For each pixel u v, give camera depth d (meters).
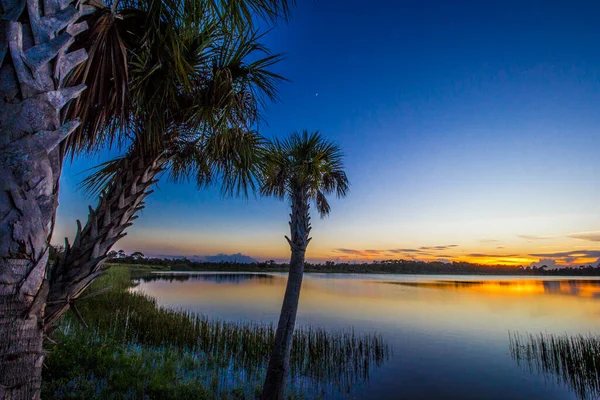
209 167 4.62
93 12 2.35
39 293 1.80
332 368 10.98
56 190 1.99
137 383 7.30
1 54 1.72
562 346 13.28
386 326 19.55
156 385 7.29
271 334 12.24
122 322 13.14
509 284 80.88
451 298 38.19
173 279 63.53
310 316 22.84
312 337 13.41
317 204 8.54
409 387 10.05
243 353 11.10
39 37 1.83
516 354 14.07
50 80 1.89
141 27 3.18
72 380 7.07
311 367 10.86
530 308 30.42
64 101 1.96
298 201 7.62
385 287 58.00
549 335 18.03
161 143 3.51
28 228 1.75
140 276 62.25
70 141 2.71
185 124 4.00
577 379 11.09
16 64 1.75
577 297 43.50
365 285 63.84
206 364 9.70
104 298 17.14
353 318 22.20
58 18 1.90
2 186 1.67
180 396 7.18
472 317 23.97
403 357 13.22
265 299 31.84
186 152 4.45
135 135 3.47
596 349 12.20
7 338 1.67
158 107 3.52
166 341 11.84
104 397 6.52
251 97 4.33
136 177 3.24
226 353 11.10
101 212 3.05
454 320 22.34
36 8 1.83
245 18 3.02
